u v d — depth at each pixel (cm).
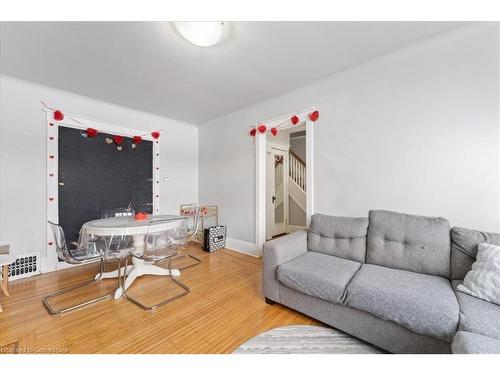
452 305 120
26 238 260
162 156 396
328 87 255
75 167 297
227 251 362
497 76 165
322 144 261
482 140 171
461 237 159
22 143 257
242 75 251
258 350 142
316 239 223
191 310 188
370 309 136
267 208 441
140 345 145
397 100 208
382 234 188
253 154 344
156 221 225
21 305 195
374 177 223
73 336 154
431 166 192
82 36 182
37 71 239
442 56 186
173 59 218
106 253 214
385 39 191
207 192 427
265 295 199
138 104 338
